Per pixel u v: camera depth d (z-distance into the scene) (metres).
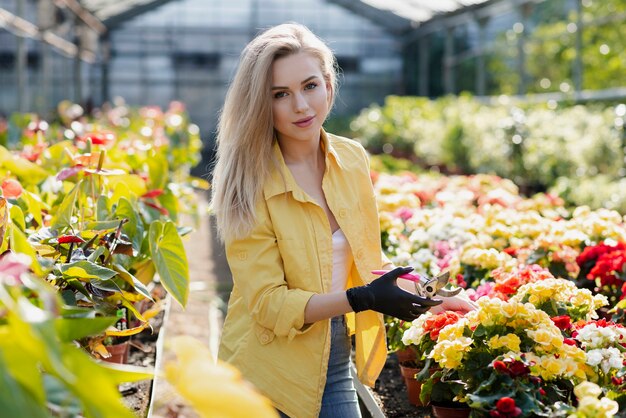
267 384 2.29
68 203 3.11
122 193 3.78
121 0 19.36
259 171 2.28
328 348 2.30
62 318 1.44
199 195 13.65
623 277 3.60
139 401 3.55
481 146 11.80
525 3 14.86
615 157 8.66
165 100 24.05
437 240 4.43
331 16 23.94
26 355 1.17
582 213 4.63
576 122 9.64
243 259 2.29
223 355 2.37
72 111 9.59
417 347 3.25
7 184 2.74
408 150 15.80
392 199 5.46
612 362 2.42
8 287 1.27
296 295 2.21
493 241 4.36
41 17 12.67
